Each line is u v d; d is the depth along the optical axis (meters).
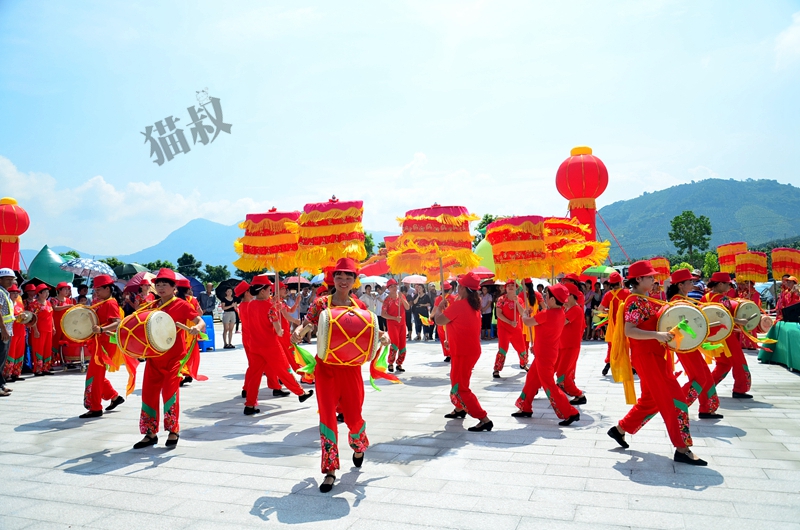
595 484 5.29
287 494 5.22
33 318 12.58
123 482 5.62
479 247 21.98
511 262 9.14
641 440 6.77
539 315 7.60
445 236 10.60
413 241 10.77
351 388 5.70
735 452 6.21
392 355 12.84
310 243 8.66
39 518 4.75
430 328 20.81
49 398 10.24
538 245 9.13
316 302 5.93
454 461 6.11
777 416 7.87
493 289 17.28
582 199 19.39
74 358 14.10
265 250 9.08
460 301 7.43
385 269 21.30
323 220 8.64
